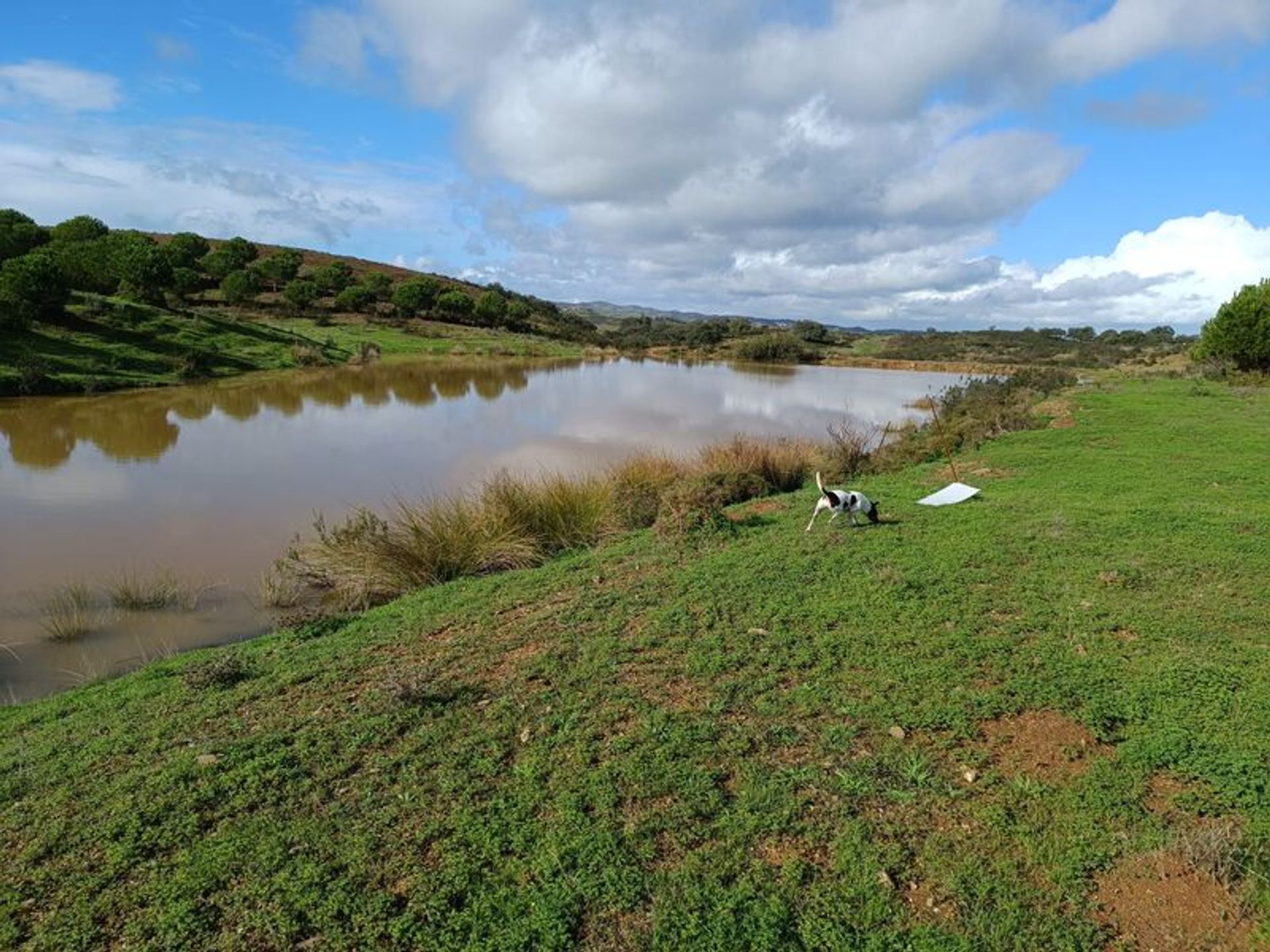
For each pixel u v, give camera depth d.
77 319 41.06
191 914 3.53
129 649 8.62
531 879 3.72
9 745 5.44
